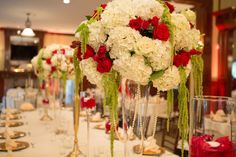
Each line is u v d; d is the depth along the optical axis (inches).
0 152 79.5
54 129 109.9
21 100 174.1
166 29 41.3
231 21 276.2
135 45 40.6
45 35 426.9
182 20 43.7
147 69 41.2
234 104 47.6
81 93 81.4
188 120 47.9
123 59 40.6
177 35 43.3
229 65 290.7
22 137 97.7
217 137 49.1
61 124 112.5
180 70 43.9
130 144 70.8
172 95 46.1
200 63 48.5
